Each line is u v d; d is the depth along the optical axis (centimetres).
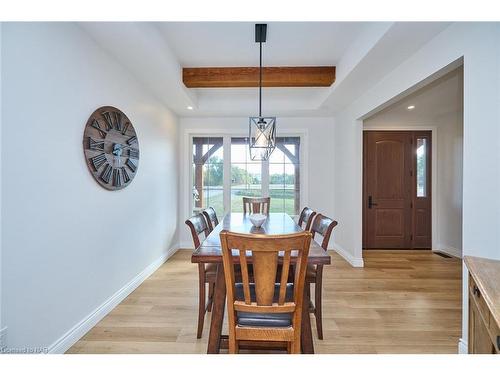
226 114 445
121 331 208
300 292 133
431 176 470
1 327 138
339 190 435
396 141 473
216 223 301
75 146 192
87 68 205
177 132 452
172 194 425
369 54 232
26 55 151
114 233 247
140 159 303
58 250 176
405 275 338
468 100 171
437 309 248
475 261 122
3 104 138
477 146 165
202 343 194
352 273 345
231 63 312
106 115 228
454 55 184
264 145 260
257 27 236
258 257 130
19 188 147
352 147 378
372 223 474
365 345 193
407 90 245
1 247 137
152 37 225
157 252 360
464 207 174
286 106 424
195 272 343
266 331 137
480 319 108
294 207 473
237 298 164
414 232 474
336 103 382
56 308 175
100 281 225
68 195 185
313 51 283
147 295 274
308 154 464
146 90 317
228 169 471
